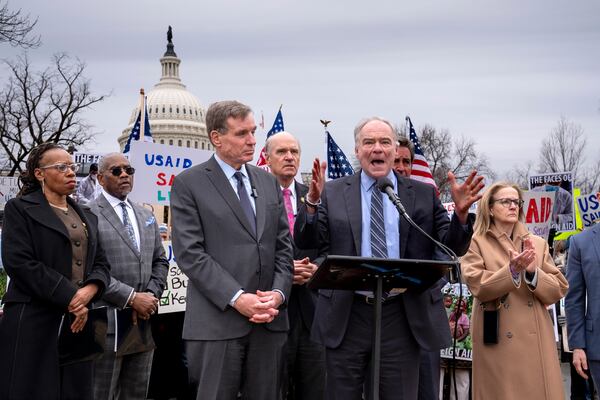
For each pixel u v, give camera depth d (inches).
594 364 190.9
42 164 169.8
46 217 164.7
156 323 262.5
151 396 261.7
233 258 152.9
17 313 158.4
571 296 196.5
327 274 127.0
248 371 154.3
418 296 150.8
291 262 165.8
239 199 159.0
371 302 150.8
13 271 158.9
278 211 165.2
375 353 133.3
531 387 179.5
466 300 240.8
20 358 155.9
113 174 206.1
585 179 1739.7
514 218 188.2
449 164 1947.6
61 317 163.0
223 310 148.5
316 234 155.8
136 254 204.7
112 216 205.0
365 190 159.8
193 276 150.1
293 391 208.8
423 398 195.0
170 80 3314.5
